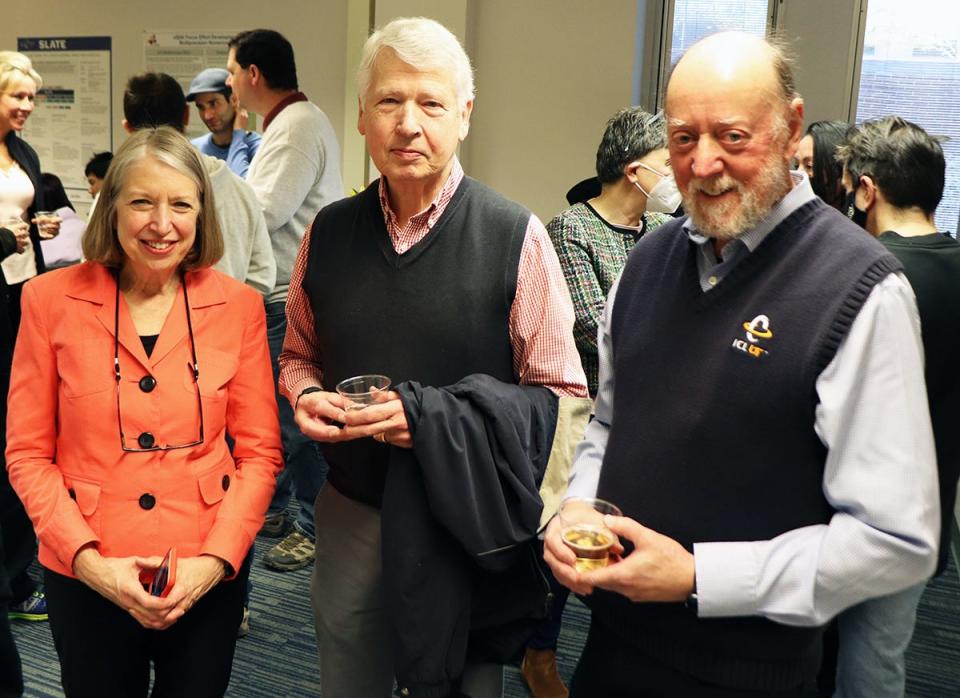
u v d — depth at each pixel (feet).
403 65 4.58
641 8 13.93
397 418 4.45
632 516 3.89
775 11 13.87
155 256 4.79
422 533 4.59
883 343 3.28
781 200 3.64
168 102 10.44
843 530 3.32
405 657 4.63
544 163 14.40
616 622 4.09
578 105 14.03
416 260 4.87
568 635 8.82
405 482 4.62
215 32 16.46
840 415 3.31
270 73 10.13
